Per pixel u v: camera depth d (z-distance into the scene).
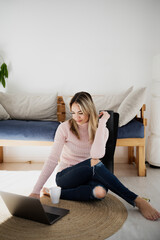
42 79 2.90
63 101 2.85
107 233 1.09
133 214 1.31
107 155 1.63
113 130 1.64
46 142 2.18
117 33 2.85
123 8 2.83
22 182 1.93
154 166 2.50
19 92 2.91
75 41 2.87
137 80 2.86
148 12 2.81
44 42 2.88
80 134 1.51
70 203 1.43
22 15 2.86
